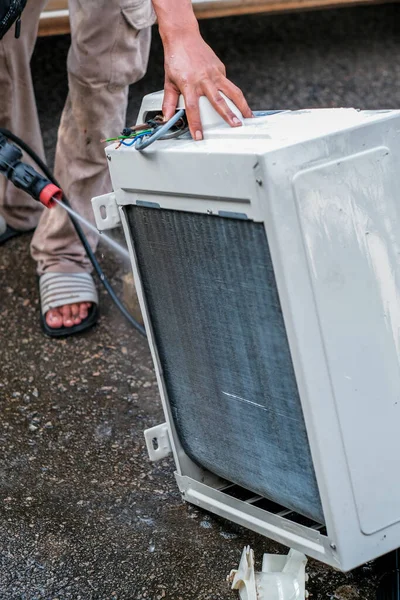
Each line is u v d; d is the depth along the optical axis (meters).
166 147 1.25
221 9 3.21
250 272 1.18
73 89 2.04
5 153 1.61
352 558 1.21
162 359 1.50
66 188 2.20
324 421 1.15
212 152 1.14
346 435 1.17
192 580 1.40
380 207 1.15
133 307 2.20
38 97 3.49
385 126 1.13
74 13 1.92
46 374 2.10
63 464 1.76
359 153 1.12
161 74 3.64
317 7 3.47
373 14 4.61
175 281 1.36
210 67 1.33
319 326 1.12
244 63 3.95
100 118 2.07
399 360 1.19
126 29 1.95
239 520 1.45
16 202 2.60
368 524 1.21
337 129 1.11
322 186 1.10
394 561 1.33
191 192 1.21
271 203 1.07
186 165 1.20
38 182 1.62
